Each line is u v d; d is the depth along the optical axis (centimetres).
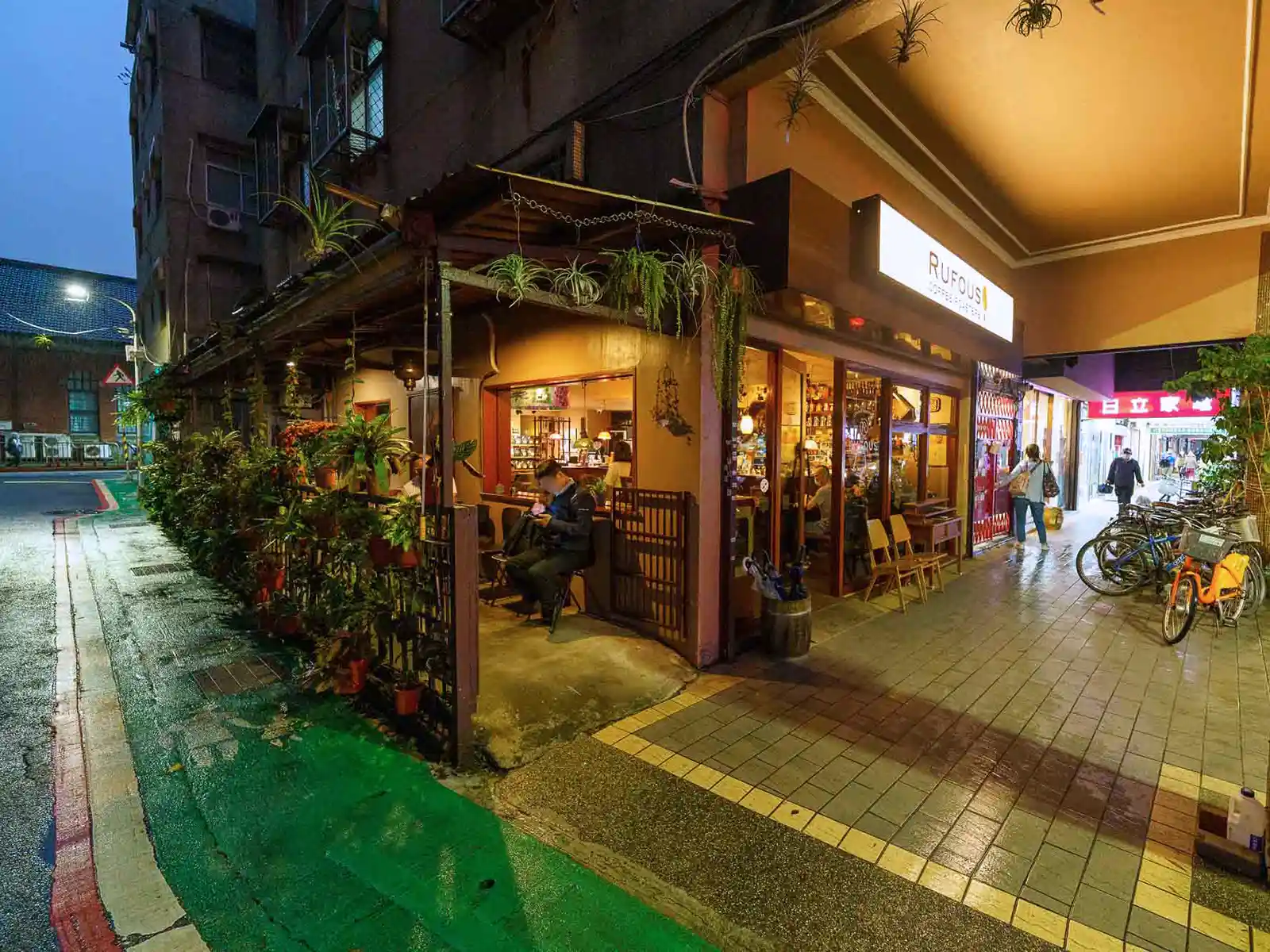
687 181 491
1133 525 767
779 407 583
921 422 858
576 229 418
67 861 267
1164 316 870
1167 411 1531
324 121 1012
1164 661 528
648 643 507
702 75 469
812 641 560
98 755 354
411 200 333
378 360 771
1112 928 236
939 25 455
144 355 1709
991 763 358
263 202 1323
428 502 378
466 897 247
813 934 232
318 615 471
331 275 469
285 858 269
